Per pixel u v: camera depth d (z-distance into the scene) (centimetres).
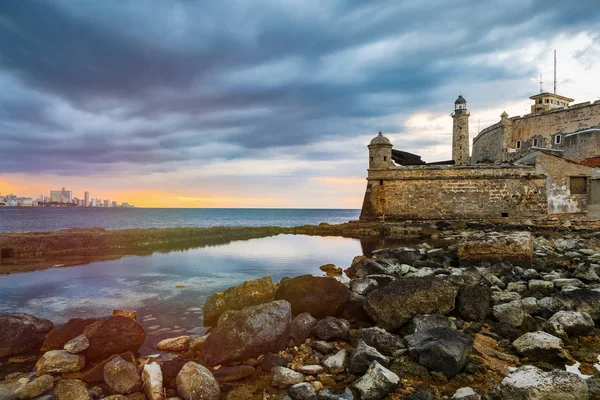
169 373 589
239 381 609
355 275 1363
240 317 708
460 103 5206
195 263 1727
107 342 676
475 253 1481
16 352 699
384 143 3716
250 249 2277
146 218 9612
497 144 4919
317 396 530
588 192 3334
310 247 2388
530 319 826
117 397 543
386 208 3666
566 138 3956
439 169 3578
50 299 1078
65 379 588
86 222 7231
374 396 535
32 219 8438
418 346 650
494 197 3466
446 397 540
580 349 720
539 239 2105
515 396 499
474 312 871
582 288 1014
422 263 1478
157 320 909
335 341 766
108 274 1445
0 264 1658
